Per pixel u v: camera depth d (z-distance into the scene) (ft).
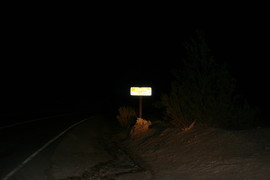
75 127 69.56
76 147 45.57
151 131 53.72
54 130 63.41
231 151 32.83
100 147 48.26
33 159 35.45
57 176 29.43
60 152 40.81
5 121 81.97
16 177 28.17
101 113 133.49
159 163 35.12
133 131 57.72
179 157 35.35
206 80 44.80
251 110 44.75
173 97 48.24
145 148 44.80
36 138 51.85
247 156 30.27
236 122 44.24
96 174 30.99
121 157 40.22
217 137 37.47
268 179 23.56
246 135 36.45
